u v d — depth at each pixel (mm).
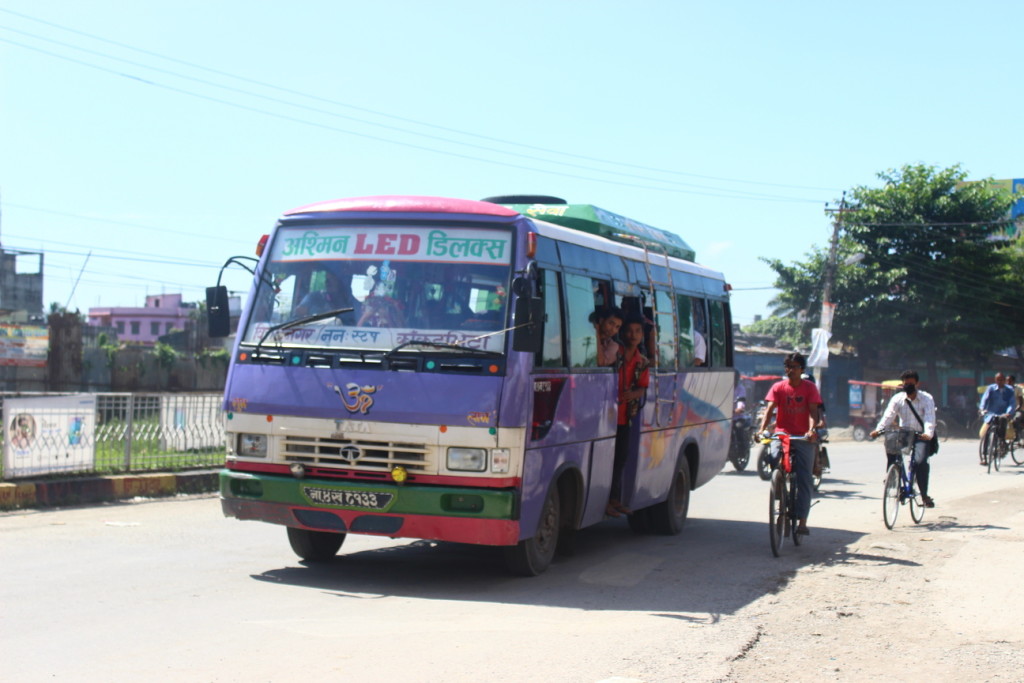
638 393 10016
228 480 7996
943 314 43000
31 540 9398
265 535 10234
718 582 8617
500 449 7418
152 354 38906
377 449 7566
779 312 55344
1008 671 5934
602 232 10039
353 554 9508
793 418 10750
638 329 10109
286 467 7828
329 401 7676
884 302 43531
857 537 11523
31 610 6520
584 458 9000
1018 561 9852
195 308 82750
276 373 7922
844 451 29594
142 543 9453
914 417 12734
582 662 5688
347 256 8125
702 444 12602
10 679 4969
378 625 6449
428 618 6738
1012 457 23125
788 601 7855
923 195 43719
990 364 46188
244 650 5660
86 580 7578
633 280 10406
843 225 44125
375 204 8273
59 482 12016
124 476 12930
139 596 7074
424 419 7469
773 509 9938
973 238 43906
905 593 8273
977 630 7004
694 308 12375
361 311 7902
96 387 36469
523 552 8219
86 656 5430
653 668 5633
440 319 7730
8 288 46219
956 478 19328
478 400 7426
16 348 30266
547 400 8109
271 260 8383
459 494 7391
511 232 7918
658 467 10938
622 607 7418
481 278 7805
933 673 5844
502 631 6398
